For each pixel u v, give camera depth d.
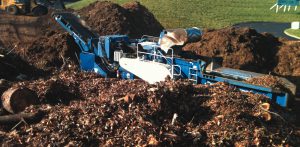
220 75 13.34
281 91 11.77
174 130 9.45
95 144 8.98
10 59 15.32
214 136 9.37
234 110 10.08
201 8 34.44
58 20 16.75
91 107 10.11
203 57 14.46
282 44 18.62
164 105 10.09
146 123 9.32
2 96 11.23
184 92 10.80
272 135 9.53
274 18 32.56
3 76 14.19
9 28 22.44
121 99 10.30
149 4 34.88
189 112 10.27
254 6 37.00
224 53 17.66
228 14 33.03
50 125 9.62
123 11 23.62
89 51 15.96
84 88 12.55
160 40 13.88
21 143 9.09
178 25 28.45
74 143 8.88
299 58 17.23
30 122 10.12
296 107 13.35
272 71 17.02
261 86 12.01
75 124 9.50
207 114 10.25
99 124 9.41
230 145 9.23
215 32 19.14
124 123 9.36
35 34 22.06
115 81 13.05
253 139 9.30
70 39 17.69
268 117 10.19
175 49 14.03
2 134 9.46
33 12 24.03
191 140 9.29
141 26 23.97
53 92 12.05
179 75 13.32
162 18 30.19
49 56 17.33
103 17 22.89
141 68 13.77
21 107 11.12
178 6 34.31
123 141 8.89
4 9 24.38
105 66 15.26
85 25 17.09
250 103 10.77
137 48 14.22
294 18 32.62
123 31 22.28
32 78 15.01
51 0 26.39
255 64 17.12
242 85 12.34
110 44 15.06
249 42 17.88
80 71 15.65
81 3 38.72
